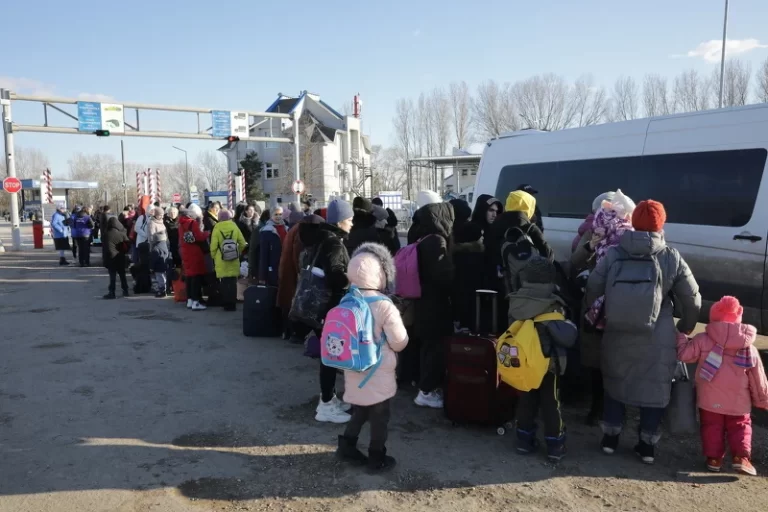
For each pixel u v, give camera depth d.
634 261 3.90
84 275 15.13
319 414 4.90
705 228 6.14
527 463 4.12
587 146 7.58
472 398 4.57
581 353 4.54
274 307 7.75
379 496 3.66
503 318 5.05
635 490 3.73
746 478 3.89
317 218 5.34
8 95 20.34
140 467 4.04
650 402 3.88
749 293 5.78
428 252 4.80
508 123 52.47
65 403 5.29
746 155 5.90
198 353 6.99
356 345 3.78
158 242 11.09
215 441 4.49
